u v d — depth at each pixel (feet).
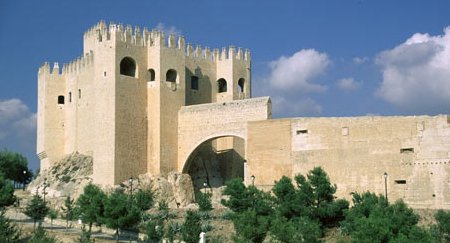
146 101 338.34
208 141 334.85
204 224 246.88
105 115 325.42
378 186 280.10
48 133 384.68
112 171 320.91
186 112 339.98
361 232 189.37
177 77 344.08
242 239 198.08
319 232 219.41
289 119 299.99
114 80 325.21
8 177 457.68
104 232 263.70
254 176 295.48
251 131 311.27
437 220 238.27
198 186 349.20
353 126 286.87
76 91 374.22
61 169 360.89
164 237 235.40
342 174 286.46
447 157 270.26
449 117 272.51
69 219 281.74
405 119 279.08
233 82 368.27
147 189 318.65
